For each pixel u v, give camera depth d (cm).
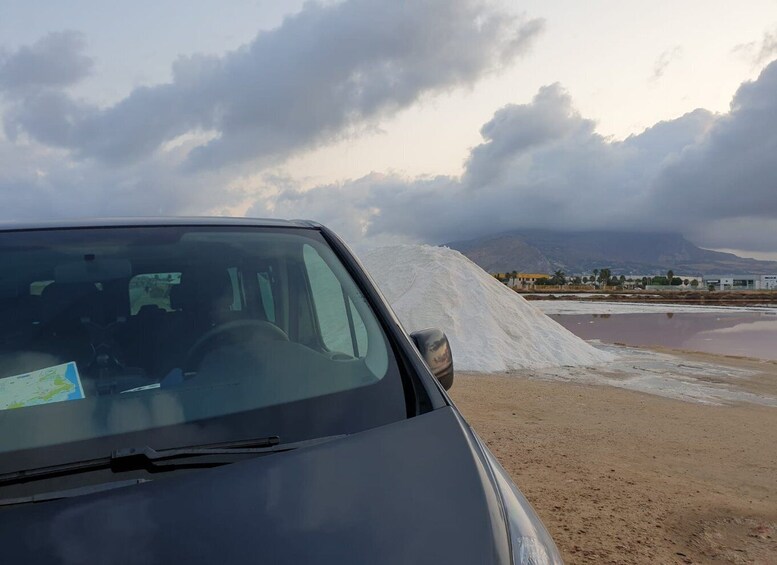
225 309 238
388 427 204
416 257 1975
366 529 157
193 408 201
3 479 168
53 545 148
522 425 856
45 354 205
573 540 436
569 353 1634
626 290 14712
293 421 203
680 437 844
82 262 233
